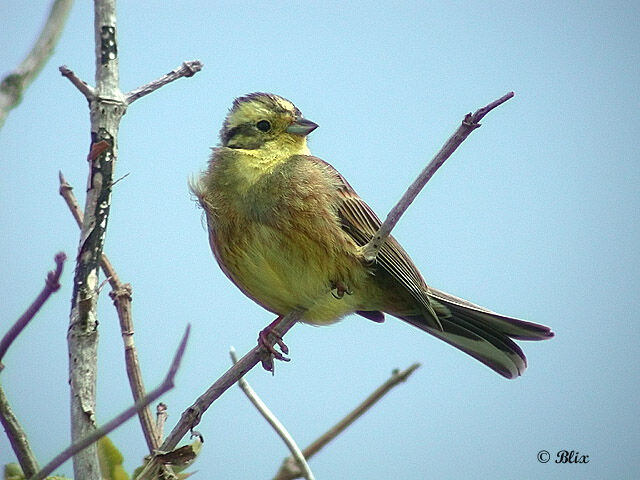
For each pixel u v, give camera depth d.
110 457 6.34
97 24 6.70
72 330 6.13
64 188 7.55
